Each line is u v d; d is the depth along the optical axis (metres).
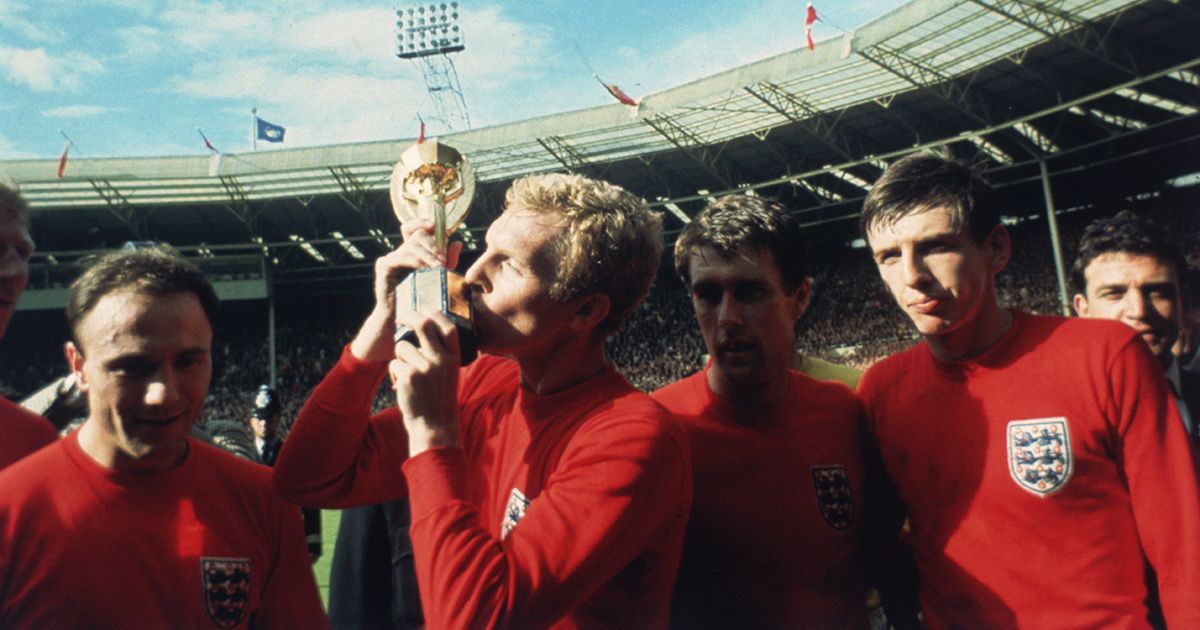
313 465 1.79
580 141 27.58
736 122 26.25
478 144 27.27
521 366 1.81
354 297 39.03
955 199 2.02
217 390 34.38
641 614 1.65
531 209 1.63
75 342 1.81
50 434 2.35
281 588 2.04
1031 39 20.91
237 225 33.34
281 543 2.06
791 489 2.21
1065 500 1.95
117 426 1.77
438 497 1.45
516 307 1.60
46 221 31.56
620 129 26.45
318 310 38.72
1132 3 18.72
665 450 1.60
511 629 1.38
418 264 1.64
